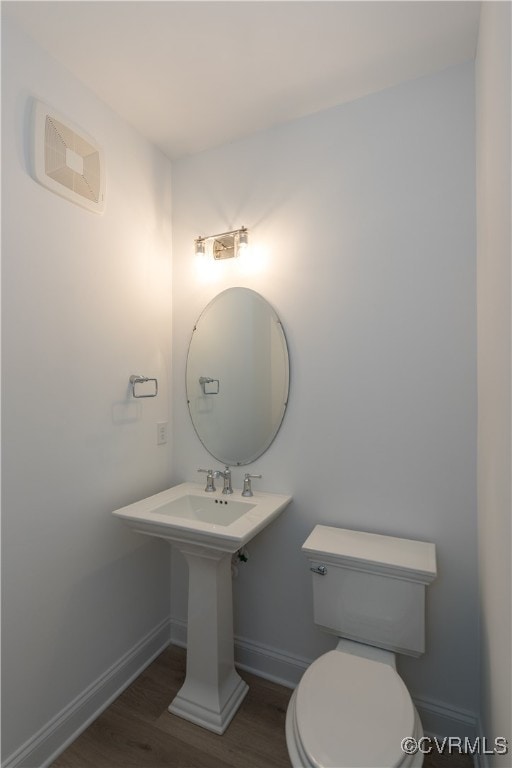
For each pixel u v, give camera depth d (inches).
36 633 53.1
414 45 53.7
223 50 54.5
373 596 53.3
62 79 57.1
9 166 49.8
